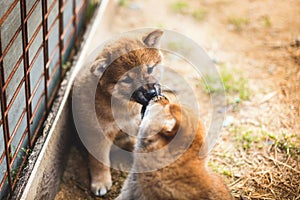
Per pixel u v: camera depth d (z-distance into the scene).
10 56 1.50
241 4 2.22
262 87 1.92
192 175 1.52
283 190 1.67
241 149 1.76
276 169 1.71
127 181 1.63
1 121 1.46
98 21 1.89
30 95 1.58
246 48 2.05
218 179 1.55
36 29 1.59
